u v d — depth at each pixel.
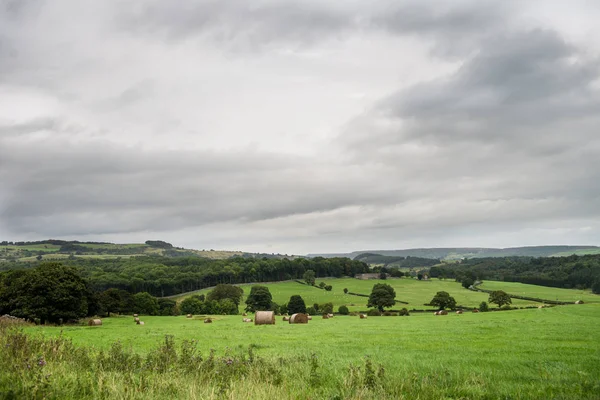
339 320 66.12
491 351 19.77
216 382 10.77
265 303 117.31
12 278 73.62
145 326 55.78
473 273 180.12
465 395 10.49
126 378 10.10
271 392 9.30
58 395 8.56
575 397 10.11
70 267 67.56
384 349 21.73
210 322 66.69
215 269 167.12
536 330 31.94
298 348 22.78
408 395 10.38
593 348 20.19
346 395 9.89
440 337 28.45
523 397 10.30
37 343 13.78
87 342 28.02
